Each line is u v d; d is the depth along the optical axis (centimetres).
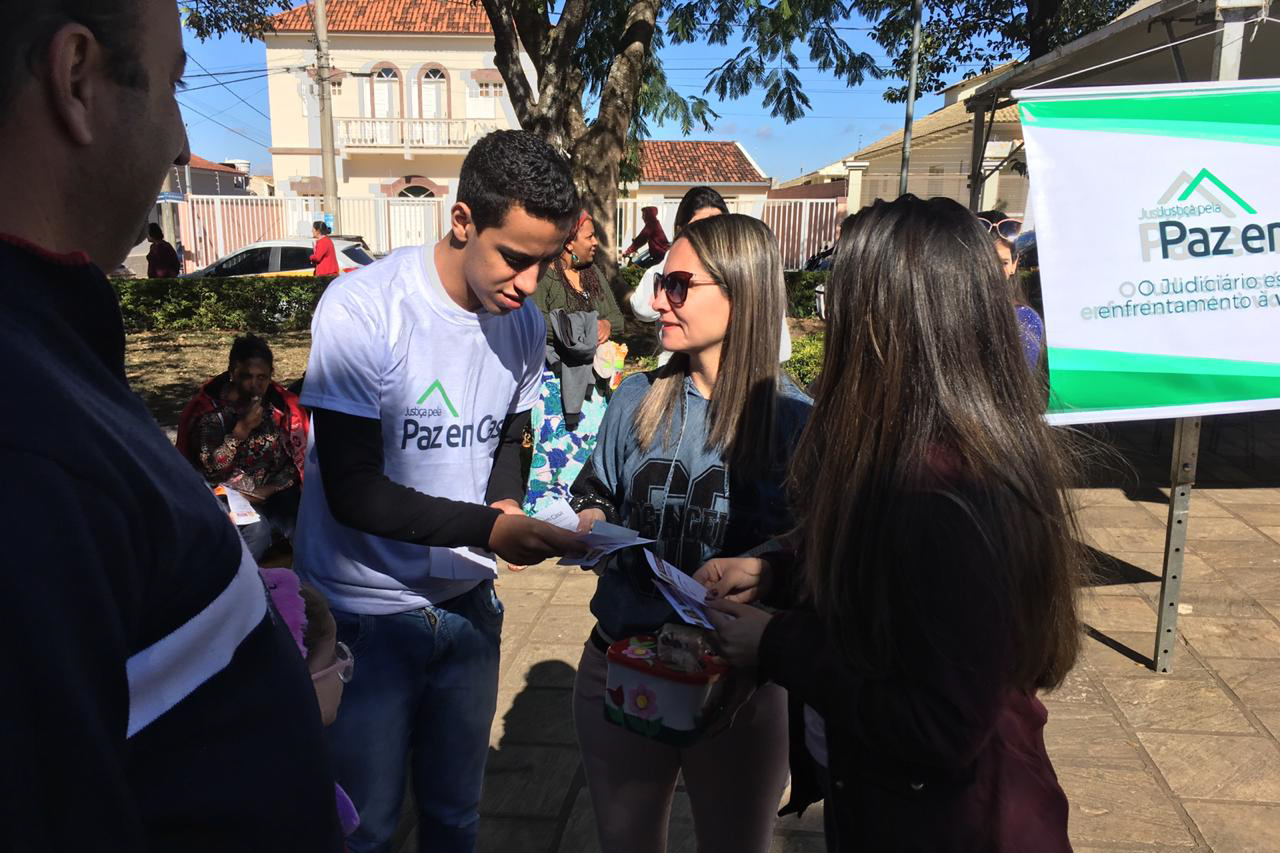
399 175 2697
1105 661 346
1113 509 540
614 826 182
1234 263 299
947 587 105
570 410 443
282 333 1379
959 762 108
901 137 2025
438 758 190
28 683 50
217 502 75
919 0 1129
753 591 158
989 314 116
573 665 346
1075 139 299
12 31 62
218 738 69
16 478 52
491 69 2608
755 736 174
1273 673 336
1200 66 723
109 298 70
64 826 52
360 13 2616
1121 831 249
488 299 162
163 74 73
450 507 158
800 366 700
